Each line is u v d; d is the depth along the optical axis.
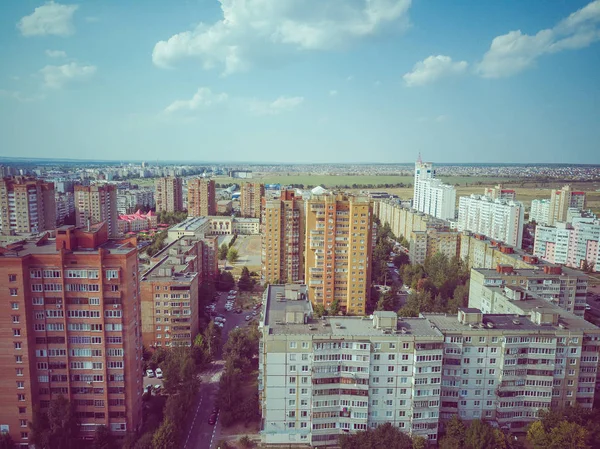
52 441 121.50
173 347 186.62
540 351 133.12
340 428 131.38
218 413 152.62
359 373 128.50
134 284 135.38
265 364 129.12
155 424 141.25
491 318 143.38
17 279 122.56
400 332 130.50
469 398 134.88
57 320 127.56
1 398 126.69
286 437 132.75
